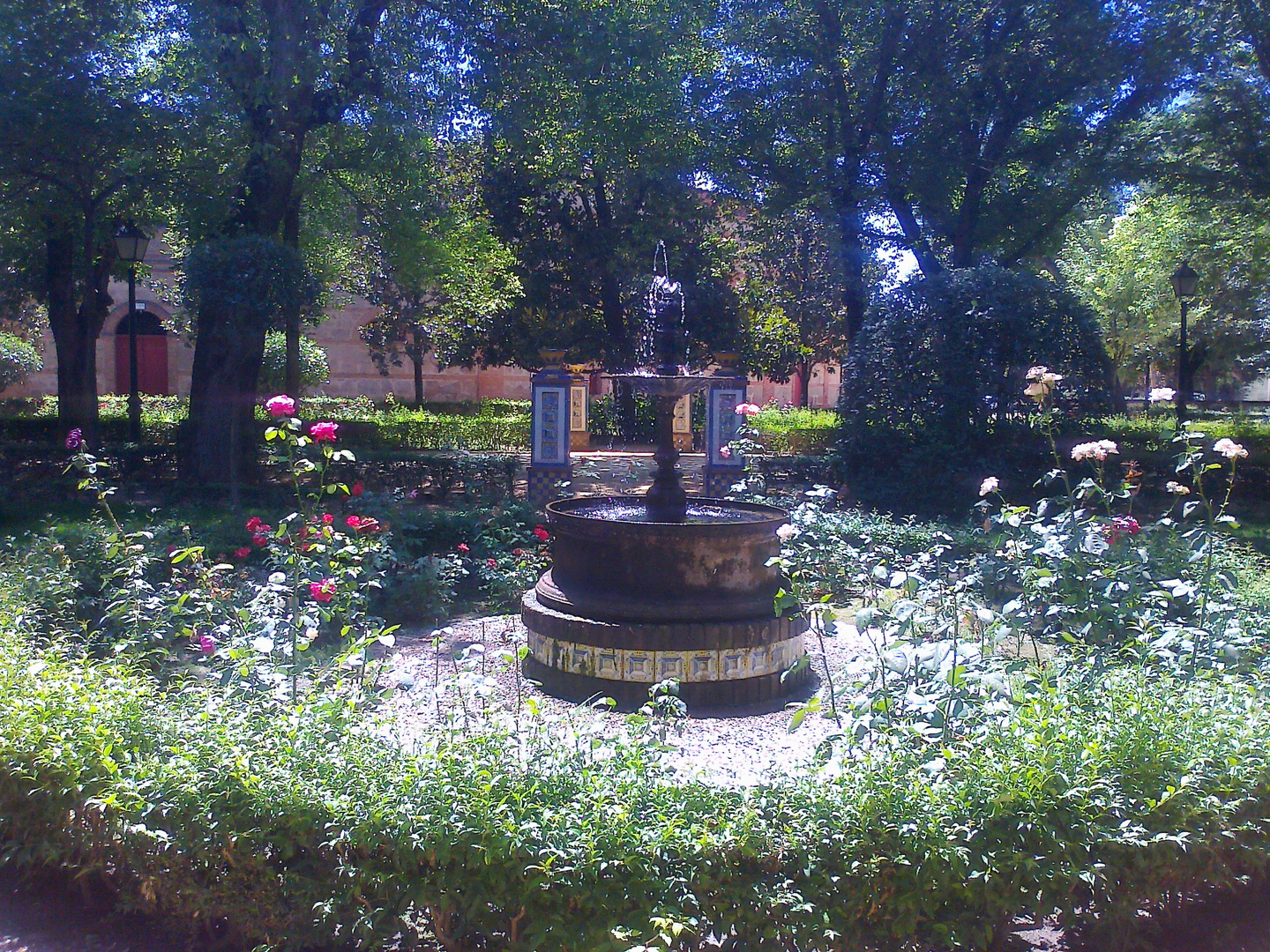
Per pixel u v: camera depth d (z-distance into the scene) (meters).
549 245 23.44
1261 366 28.11
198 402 12.84
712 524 5.11
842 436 11.53
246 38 10.72
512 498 10.52
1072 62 13.96
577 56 12.41
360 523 6.26
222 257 11.34
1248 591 5.64
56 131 11.06
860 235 15.81
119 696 3.34
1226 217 16.52
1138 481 9.78
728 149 15.60
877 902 2.62
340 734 3.04
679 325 5.75
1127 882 2.79
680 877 2.53
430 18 12.80
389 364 33.25
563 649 5.17
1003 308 10.79
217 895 2.75
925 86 14.69
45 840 3.03
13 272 18.69
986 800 2.69
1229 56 14.39
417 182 13.59
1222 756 2.90
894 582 3.70
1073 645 4.64
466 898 2.55
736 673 5.10
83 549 6.37
